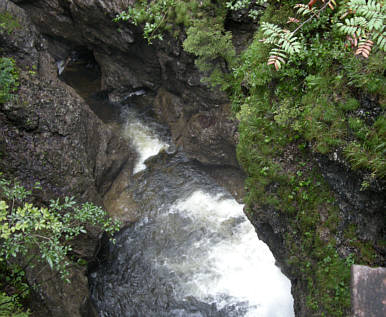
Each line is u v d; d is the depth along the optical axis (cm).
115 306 776
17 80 791
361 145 458
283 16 573
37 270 612
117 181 1023
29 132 775
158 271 827
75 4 1077
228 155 970
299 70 551
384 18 300
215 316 736
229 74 798
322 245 533
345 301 490
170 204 967
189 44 782
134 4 970
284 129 574
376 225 479
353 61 471
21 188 501
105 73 1262
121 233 908
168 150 1109
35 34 959
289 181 569
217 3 827
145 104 1238
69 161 812
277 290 761
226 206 943
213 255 844
